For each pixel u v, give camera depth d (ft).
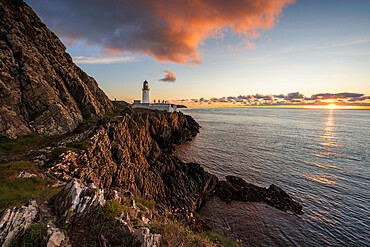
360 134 309.63
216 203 95.50
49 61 135.64
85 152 76.74
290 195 103.04
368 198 100.89
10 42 104.32
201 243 27.81
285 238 71.97
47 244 18.30
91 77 210.79
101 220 24.35
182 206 83.25
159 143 178.09
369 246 69.72
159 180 91.81
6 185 41.55
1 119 80.53
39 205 25.25
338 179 124.06
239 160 159.43
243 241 69.41
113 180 75.20
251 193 101.30
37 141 83.87
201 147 203.62
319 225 79.51
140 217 32.81
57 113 103.35
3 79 90.43
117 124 111.65
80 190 26.45
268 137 264.93
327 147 211.00
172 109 341.82
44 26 156.66
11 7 130.72
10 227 19.17
